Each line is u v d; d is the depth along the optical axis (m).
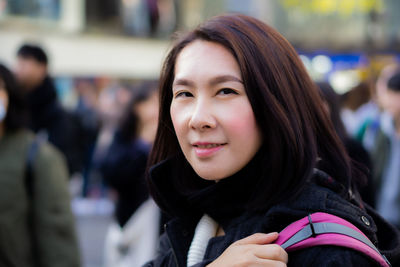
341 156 0.94
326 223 0.78
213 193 0.92
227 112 0.83
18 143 1.85
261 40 0.87
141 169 2.33
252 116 0.85
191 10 8.52
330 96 2.00
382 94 3.09
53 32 6.65
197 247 0.95
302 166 0.84
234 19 0.89
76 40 6.91
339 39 7.87
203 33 0.88
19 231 1.79
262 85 0.84
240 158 0.85
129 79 7.49
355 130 3.24
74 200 5.43
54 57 6.66
